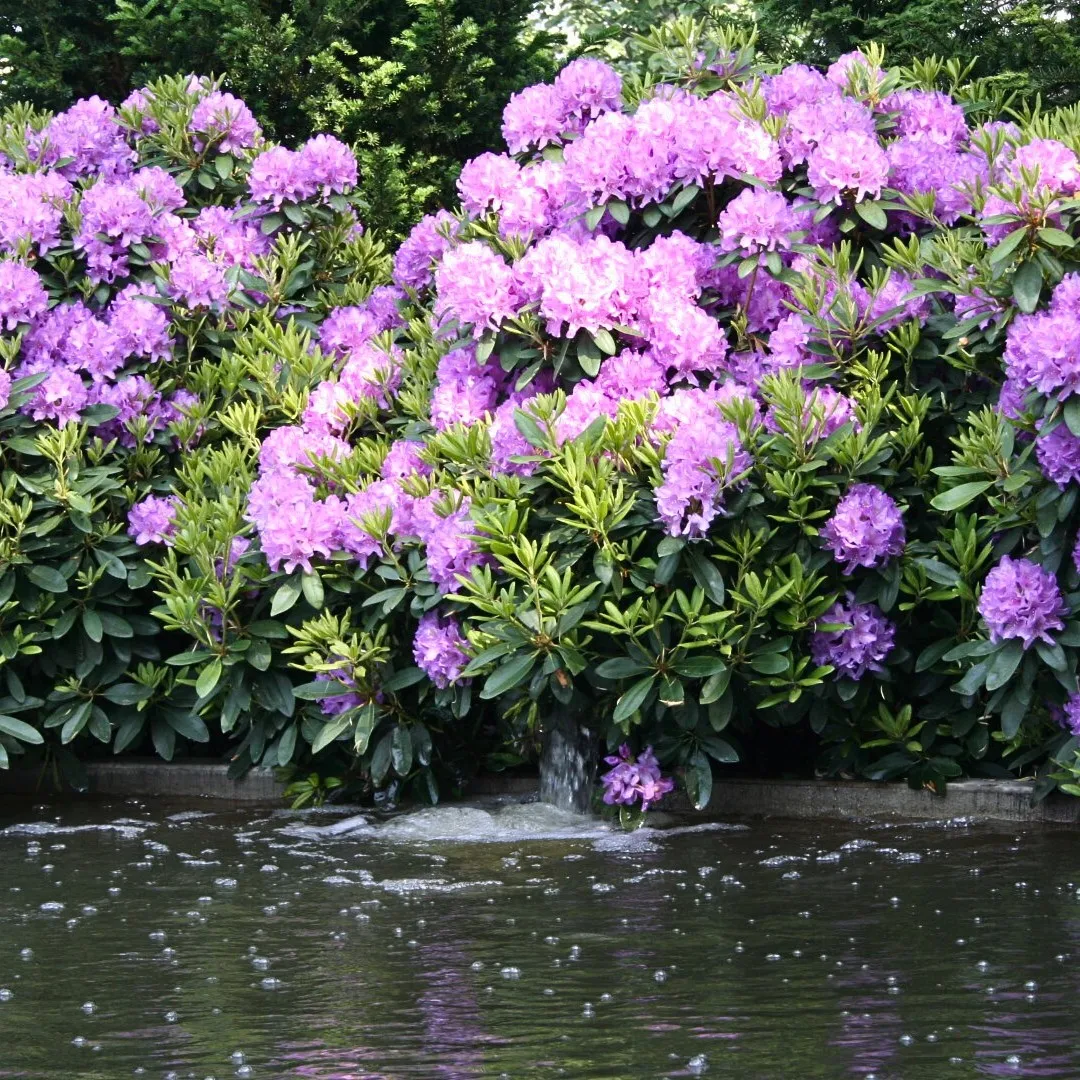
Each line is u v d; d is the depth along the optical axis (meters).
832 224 9.11
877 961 5.23
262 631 8.77
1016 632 7.59
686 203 8.89
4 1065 4.20
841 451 8.04
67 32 17.20
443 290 8.69
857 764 8.70
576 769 8.71
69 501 9.14
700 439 7.77
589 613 8.05
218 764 9.68
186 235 10.45
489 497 8.20
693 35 10.18
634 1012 4.63
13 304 9.62
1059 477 7.51
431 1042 4.35
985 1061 4.09
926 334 8.60
